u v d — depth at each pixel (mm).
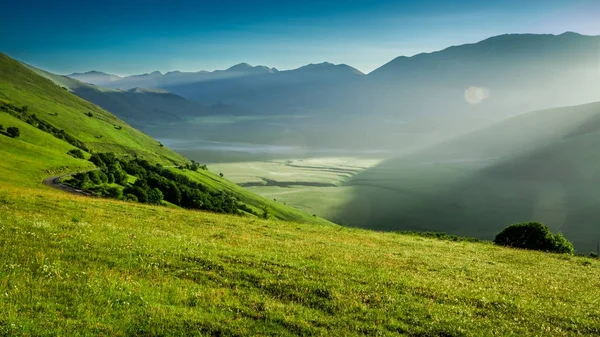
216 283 16766
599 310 18484
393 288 18516
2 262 15508
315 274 19422
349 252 28578
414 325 14414
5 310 11727
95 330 11492
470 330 14305
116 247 19797
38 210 30531
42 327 11148
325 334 12984
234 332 12438
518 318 16156
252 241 28781
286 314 14156
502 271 27219
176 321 12625
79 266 16469
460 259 31484
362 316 14695
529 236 50125
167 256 19438
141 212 38625
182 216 39938
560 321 16312
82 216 31016
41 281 14203
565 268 32281
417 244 39781
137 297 14102
